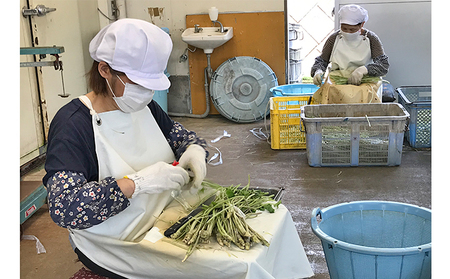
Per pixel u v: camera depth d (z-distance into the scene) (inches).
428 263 60.4
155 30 56.8
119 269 60.2
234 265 52.1
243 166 155.6
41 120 162.4
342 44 163.5
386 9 204.5
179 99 245.0
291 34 246.1
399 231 74.1
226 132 204.7
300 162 156.6
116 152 60.3
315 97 169.9
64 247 103.3
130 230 61.3
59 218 52.4
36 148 158.9
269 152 170.7
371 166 148.9
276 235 60.1
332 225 74.2
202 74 237.3
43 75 161.6
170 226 61.9
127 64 54.9
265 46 227.0
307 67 308.8
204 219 58.6
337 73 167.2
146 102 59.5
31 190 112.0
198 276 54.6
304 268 68.3
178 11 229.9
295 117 167.9
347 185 133.0
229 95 225.1
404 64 210.5
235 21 225.3
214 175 147.9
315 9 299.4
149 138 66.2
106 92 58.6
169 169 58.1
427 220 70.0
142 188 55.3
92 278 61.6
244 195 67.2
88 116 58.3
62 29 178.9
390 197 123.0
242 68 221.8
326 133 147.0
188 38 217.2
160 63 57.1
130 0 231.3
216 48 230.5
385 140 145.5
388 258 59.4
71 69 187.3
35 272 93.6
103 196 52.6
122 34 53.9
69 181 53.1
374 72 158.4
